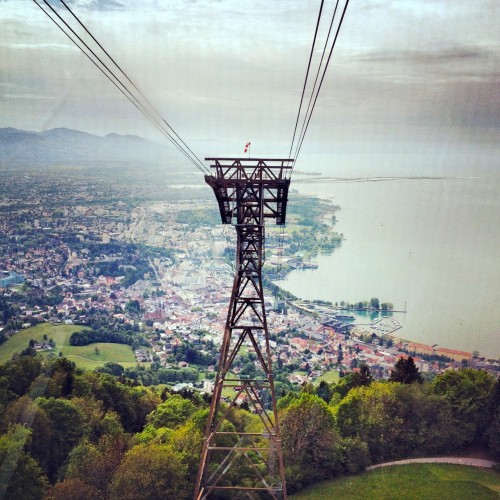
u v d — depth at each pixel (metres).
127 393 48.19
